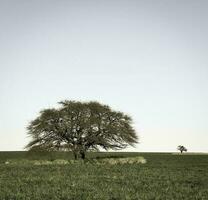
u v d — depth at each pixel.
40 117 71.38
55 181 34.88
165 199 25.97
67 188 30.28
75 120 71.00
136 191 29.38
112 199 26.03
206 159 83.19
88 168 50.72
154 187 31.41
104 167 52.72
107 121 72.12
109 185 32.25
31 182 34.34
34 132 70.94
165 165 58.03
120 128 71.44
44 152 70.94
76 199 25.86
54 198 26.09
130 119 73.25
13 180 36.00
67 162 63.31
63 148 70.31
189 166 55.69
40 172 44.53
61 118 70.62
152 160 77.94
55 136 71.31
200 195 27.23
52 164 60.84
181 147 148.25
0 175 40.94
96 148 72.38
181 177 38.69
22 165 58.81
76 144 71.31
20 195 27.03
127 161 64.62
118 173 42.97
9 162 64.19
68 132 70.44
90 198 26.20
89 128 70.31
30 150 71.06
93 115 71.50
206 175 40.81
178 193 28.31
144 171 45.66
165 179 36.84
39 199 25.77
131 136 73.12
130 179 36.72
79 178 37.44
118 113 72.56
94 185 32.28
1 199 25.78
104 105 72.50
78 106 71.00
